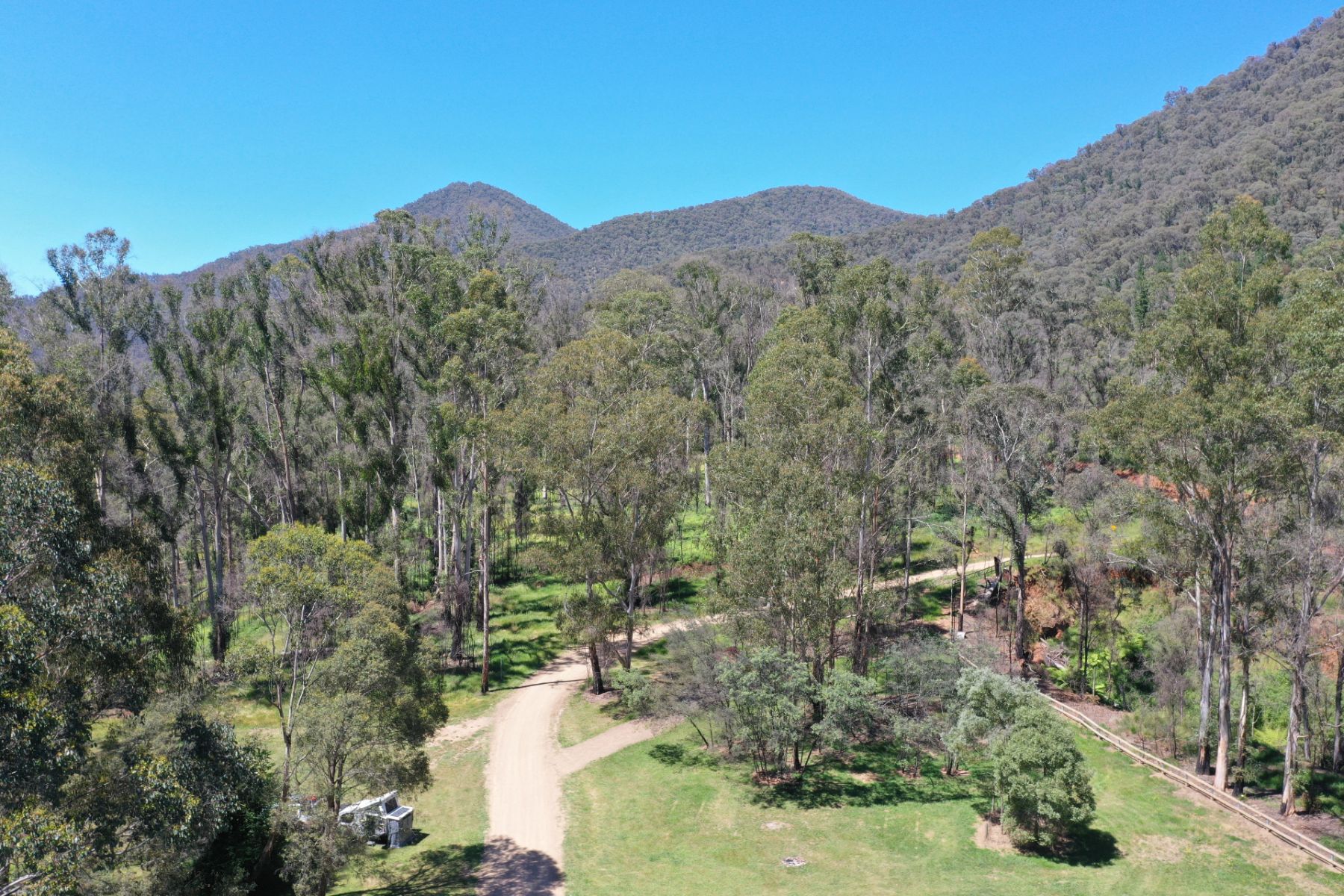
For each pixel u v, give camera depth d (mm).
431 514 70938
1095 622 51875
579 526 48406
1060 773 31672
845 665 52000
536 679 54094
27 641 19078
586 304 107250
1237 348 32250
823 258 84625
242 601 50812
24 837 16547
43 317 47500
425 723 31156
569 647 59188
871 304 57062
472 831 35375
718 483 45438
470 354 54062
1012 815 32750
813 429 43594
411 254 61938
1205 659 39531
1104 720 46406
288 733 29250
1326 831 33250
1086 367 74688
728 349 87312
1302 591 36500
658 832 35094
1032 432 52562
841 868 31688
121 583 24781
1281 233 42000
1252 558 36469
